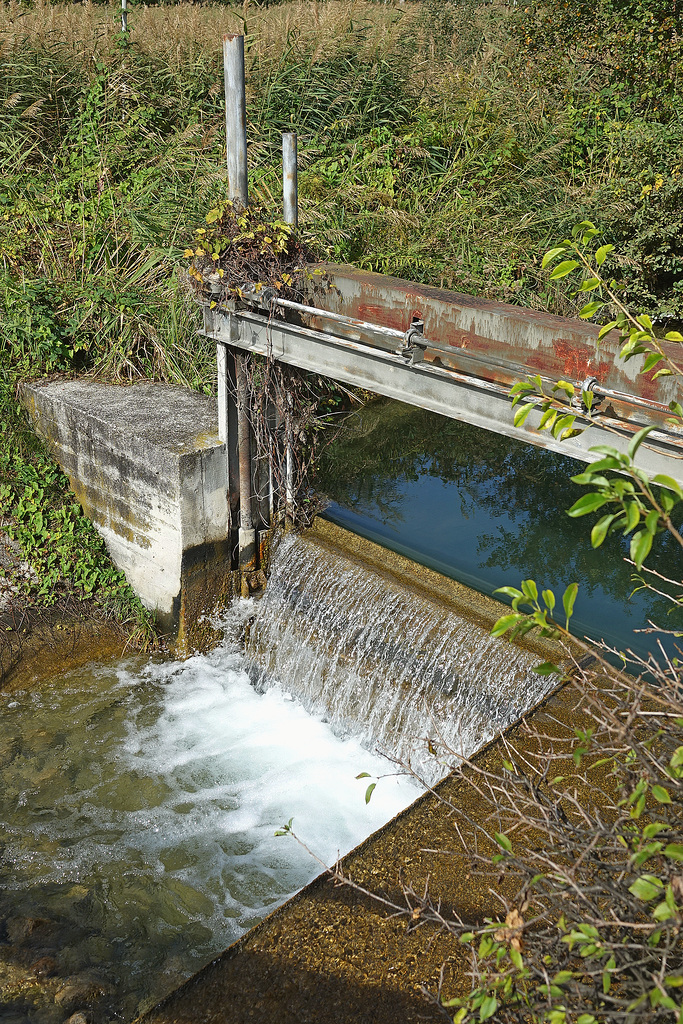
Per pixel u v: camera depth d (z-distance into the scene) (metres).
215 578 7.69
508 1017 2.55
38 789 6.46
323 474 9.02
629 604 6.87
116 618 7.99
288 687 7.44
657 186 11.66
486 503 8.55
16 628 7.65
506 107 13.80
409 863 3.63
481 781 4.04
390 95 13.75
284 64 13.21
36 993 4.91
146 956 5.23
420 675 6.35
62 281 9.50
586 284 2.43
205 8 14.84
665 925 2.01
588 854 2.25
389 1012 3.02
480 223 12.02
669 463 4.13
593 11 15.10
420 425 10.31
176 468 7.07
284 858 5.92
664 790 1.99
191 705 7.36
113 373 8.90
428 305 6.04
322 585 7.22
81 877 5.76
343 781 6.52
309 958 3.25
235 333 6.98
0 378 8.72
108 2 15.70
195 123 12.11
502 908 3.41
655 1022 2.39
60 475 8.49
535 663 5.79
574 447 4.52
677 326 12.00
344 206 11.47
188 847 6.02
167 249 9.59
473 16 17.28
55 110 12.61
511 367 4.80
